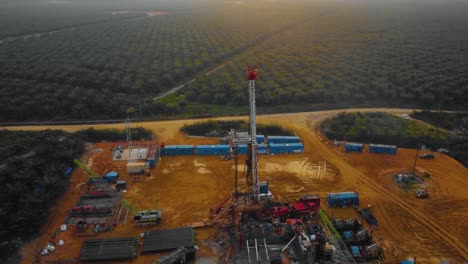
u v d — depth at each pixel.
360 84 136.62
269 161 87.62
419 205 71.31
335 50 193.25
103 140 96.81
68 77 134.50
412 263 55.50
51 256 57.72
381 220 66.94
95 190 73.94
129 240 60.28
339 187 77.31
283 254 58.66
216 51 195.88
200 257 57.97
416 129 101.25
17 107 109.50
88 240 60.22
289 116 114.00
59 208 69.56
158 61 169.50
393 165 86.19
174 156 89.44
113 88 132.25
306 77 147.25
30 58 159.38
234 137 67.75
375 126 101.94
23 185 68.62
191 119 111.62
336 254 57.03
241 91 131.88
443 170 84.06
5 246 57.06
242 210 64.81
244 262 57.06
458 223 66.44
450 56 169.75
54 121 108.69
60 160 81.00
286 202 70.62
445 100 123.62
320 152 92.19
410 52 180.25
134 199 72.25
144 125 105.62
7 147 83.06
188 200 72.06
